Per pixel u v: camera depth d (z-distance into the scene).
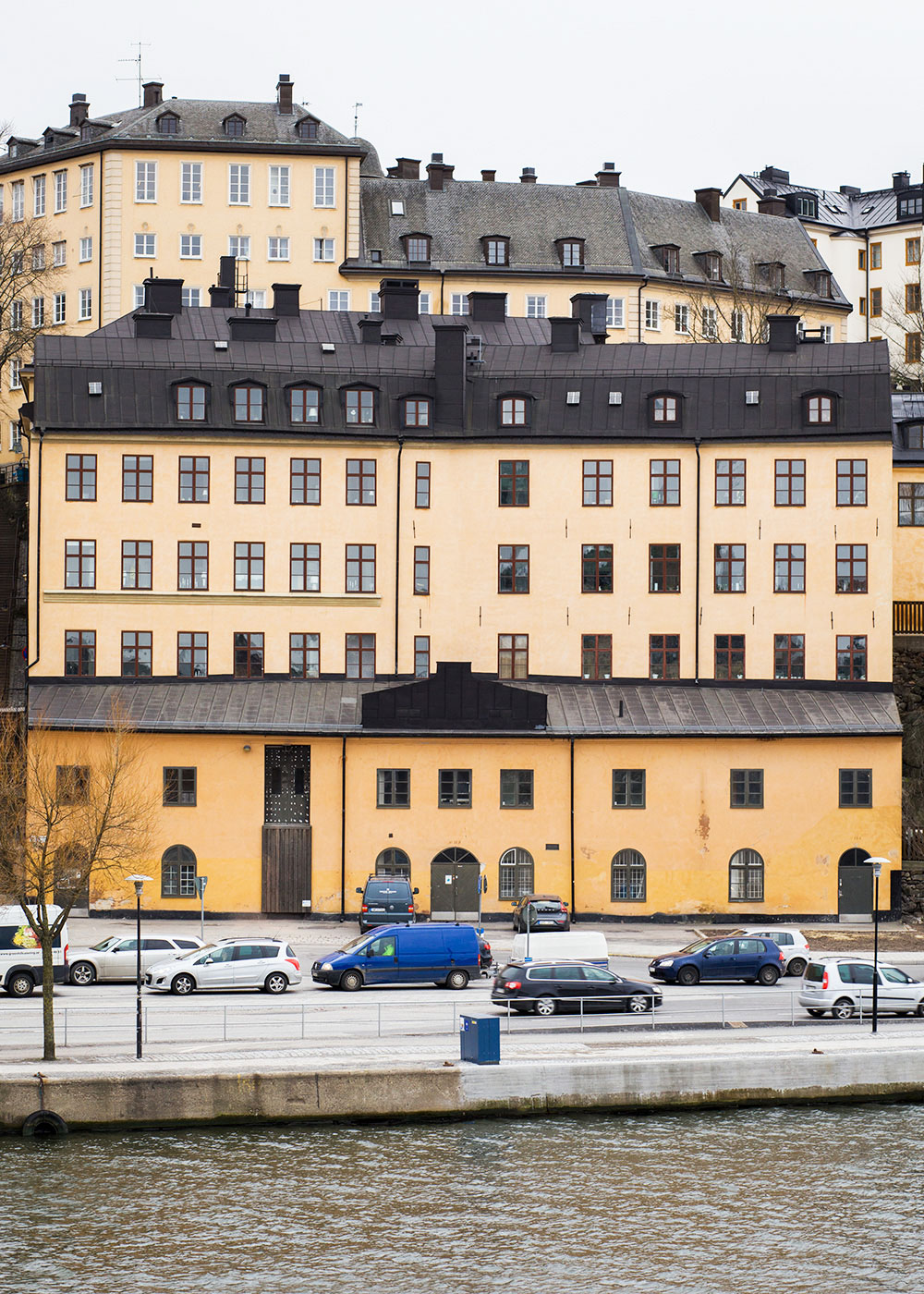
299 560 83.19
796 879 78.31
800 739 78.62
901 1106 48.81
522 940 60.03
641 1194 42.38
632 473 83.56
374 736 77.31
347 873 77.19
